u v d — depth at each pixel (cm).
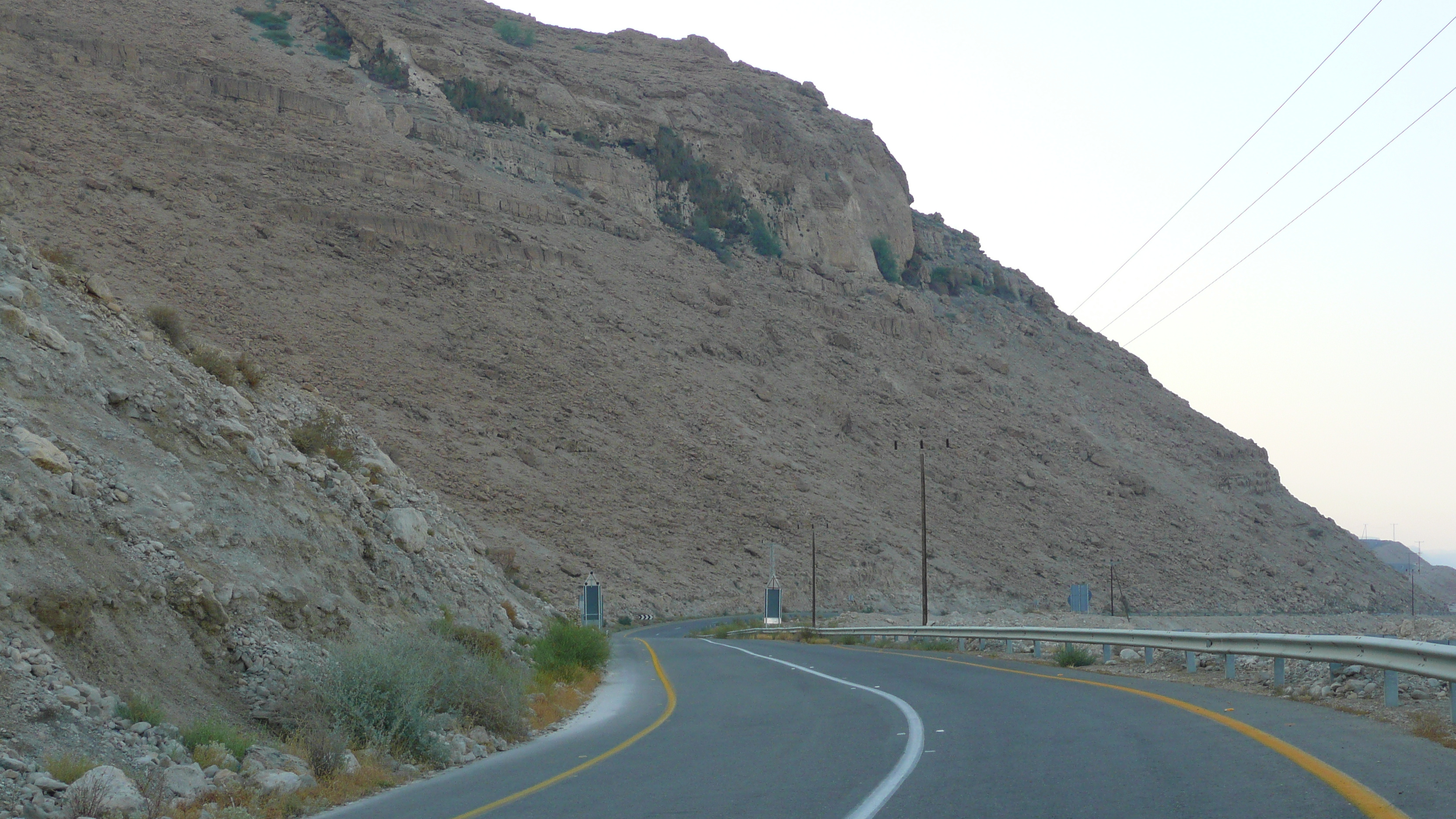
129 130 10888
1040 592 10581
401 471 3091
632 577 8175
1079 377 16850
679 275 13800
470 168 13938
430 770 1210
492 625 2477
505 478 8638
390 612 1870
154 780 892
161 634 1198
